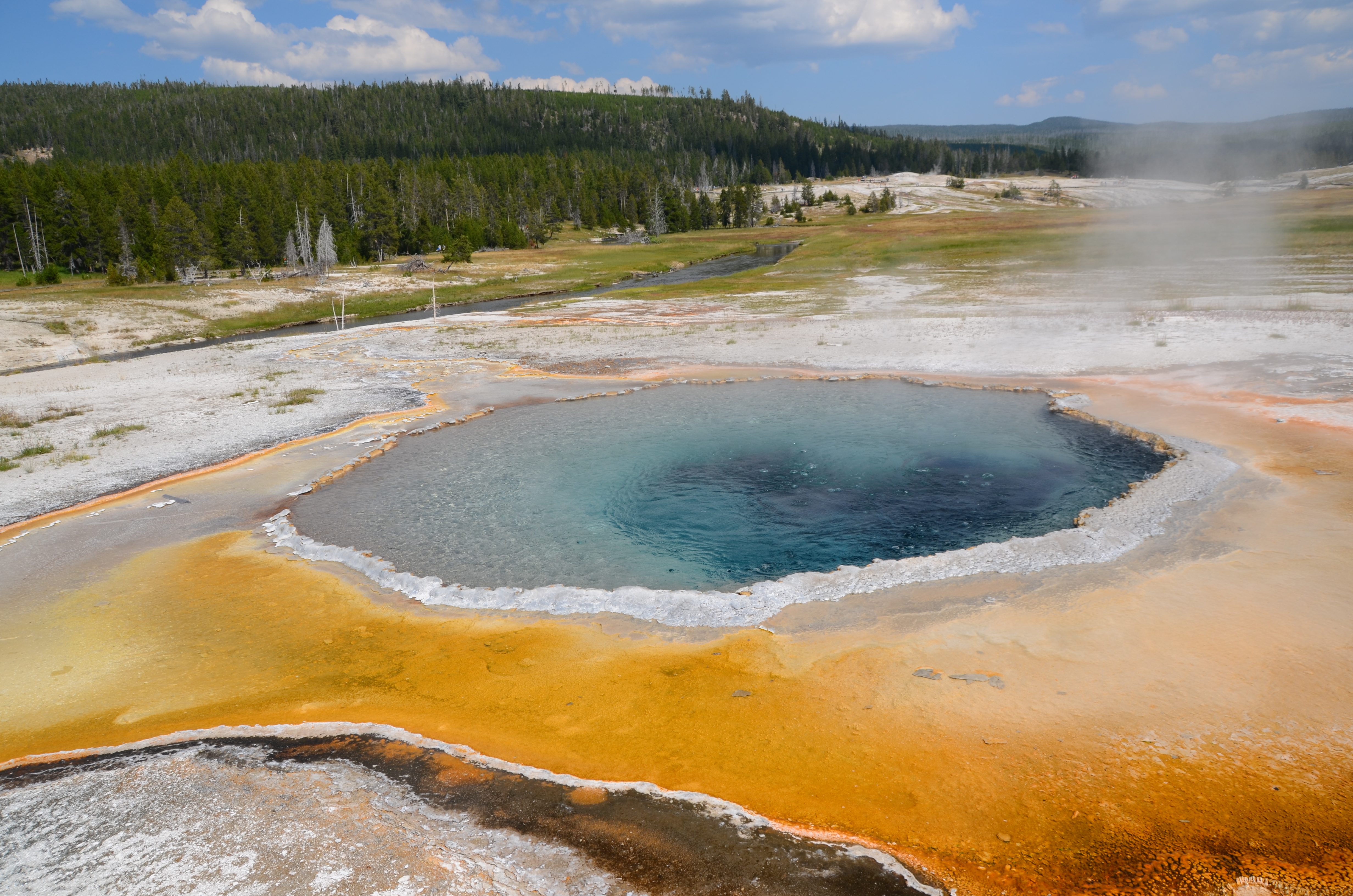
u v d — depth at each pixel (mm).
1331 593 8453
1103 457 15070
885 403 20594
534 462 16625
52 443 19141
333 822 5742
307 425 20453
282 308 53031
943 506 13117
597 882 5094
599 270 70188
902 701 7047
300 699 7691
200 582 10891
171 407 23016
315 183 90938
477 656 8430
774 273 58875
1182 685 7000
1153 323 27453
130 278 68125
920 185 157750
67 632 9492
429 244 90625
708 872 5148
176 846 5535
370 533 12891
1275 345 22266
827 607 9102
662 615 9164
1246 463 13227
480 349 32812
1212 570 9336
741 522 12797
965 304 36906
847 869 5133
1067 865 5070
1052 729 6496
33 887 5188
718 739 6660
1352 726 6262
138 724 7375
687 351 29797
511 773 6348
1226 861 5004
